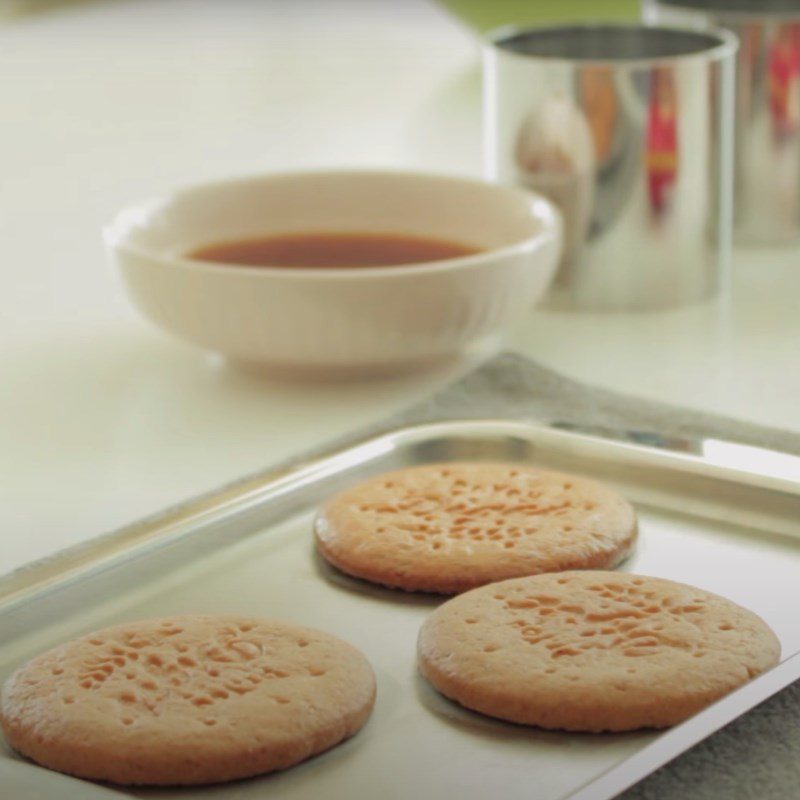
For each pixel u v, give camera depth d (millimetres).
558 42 940
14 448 794
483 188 879
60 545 735
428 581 699
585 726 643
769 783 621
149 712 640
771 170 962
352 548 709
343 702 645
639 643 663
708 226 903
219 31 1403
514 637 667
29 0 1513
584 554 705
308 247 874
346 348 821
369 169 890
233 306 813
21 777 615
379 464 760
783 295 920
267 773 633
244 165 1061
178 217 872
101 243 982
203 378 844
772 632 671
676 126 884
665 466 747
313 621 690
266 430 804
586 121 882
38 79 1254
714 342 873
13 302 920
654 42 934
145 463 782
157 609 693
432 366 852
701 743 631
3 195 1048
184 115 1164
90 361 860
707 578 704
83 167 1083
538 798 625
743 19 946
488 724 647
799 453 768
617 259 896
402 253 868
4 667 670
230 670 656
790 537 721
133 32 1415
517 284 833
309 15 1445
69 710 640
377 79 1207
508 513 726
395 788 629
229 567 711
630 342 876
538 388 815
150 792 628
